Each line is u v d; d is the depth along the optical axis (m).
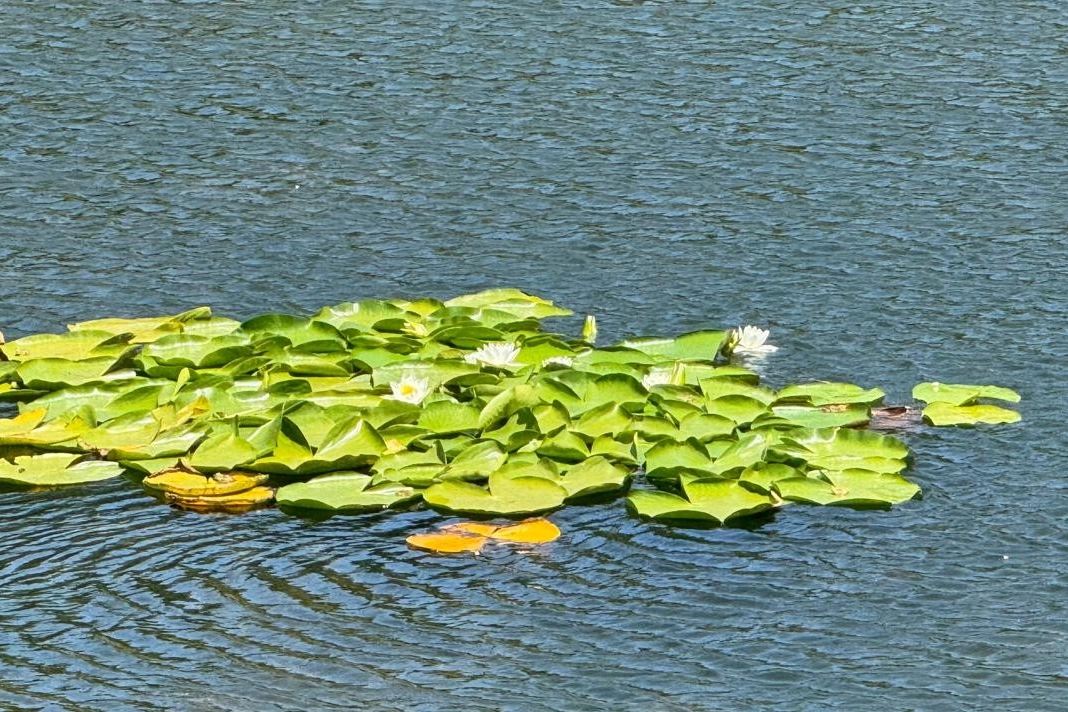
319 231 37.00
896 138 43.28
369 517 24.06
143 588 22.12
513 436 25.17
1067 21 53.09
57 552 23.06
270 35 51.44
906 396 28.34
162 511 24.27
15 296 32.81
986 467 25.62
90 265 34.69
